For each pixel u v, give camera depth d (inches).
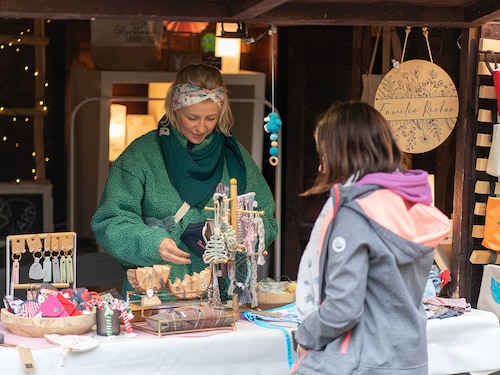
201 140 151.5
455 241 163.5
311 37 260.2
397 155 105.0
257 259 146.2
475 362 141.0
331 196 100.5
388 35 196.1
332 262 98.1
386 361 98.9
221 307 134.6
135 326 131.5
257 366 128.8
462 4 155.6
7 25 245.0
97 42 243.8
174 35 252.5
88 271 251.3
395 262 99.0
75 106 260.8
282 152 266.5
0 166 250.2
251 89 247.3
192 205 149.2
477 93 161.5
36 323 123.4
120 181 147.6
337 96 263.4
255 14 141.3
